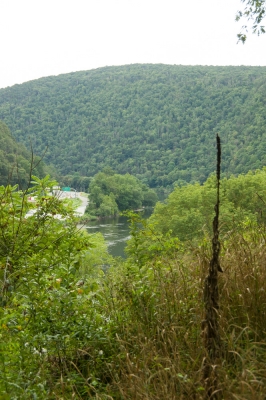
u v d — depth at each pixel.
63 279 4.26
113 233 65.81
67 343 3.68
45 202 4.93
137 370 2.98
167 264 4.58
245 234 4.84
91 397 3.02
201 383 2.68
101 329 3.80
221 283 3.65
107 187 119.94
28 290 4.01
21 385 3.00
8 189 4.88
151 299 3.96
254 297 3.40
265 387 2.52
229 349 2.94
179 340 3.29
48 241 4.61
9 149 78.06
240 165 119.69
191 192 50.06
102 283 4.70
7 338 3.34
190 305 3.73
